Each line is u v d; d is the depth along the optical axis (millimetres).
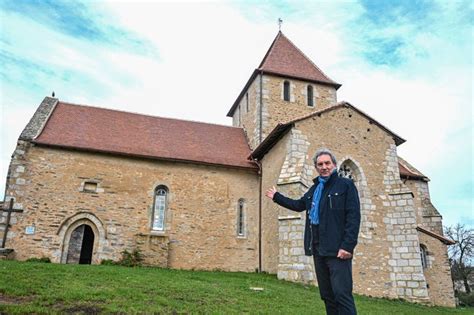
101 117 19375
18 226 14859
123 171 16750
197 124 21500
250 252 17188
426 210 19469
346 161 15344
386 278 14188
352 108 16156
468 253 34719
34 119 17234
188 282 10180
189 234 16750
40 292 7133
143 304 6926
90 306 6445
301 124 15070
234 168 18094
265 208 17031
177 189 17203
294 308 8203
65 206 15617
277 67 21188
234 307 7594
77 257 15711
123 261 15242
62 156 16141
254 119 20359
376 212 15000
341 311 4086
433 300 16594
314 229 4523
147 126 19797
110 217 16016
